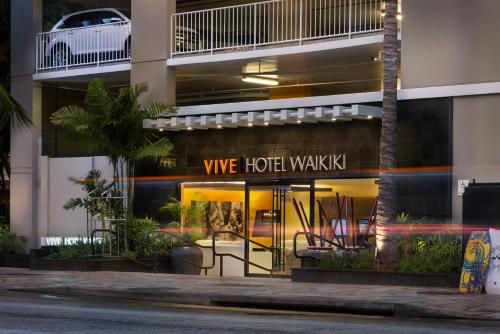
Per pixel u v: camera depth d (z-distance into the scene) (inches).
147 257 1047.0
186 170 1106.7
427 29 929.5
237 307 692.1
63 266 1016.9
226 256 1066.1
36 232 1226.6
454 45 912.3
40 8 1248.2
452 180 911.7
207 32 1115.9
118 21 1189.7
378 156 968.9
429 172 922.7
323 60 1080.8
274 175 1042.7
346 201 940.0
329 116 965.2
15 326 492.7
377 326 522.3
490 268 708.7
